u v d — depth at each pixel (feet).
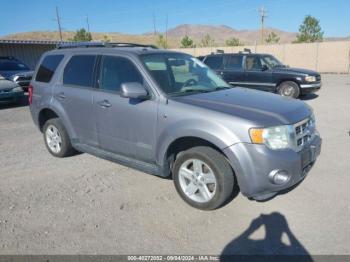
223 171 12.32
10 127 28.35
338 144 21.20
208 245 10.99
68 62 18.01
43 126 20.35
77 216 12.96
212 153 12.46
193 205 13.32
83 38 185.88
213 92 14.89
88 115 16.60
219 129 11.98
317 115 30.68
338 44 91.56
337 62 92.63
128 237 11.51
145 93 13.75
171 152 13.89
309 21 133.90
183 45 170.71
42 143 23.07
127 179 16.33
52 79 18.70
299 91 39.19
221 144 11.89
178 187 13.70
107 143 16.12
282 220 12.30
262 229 11.78
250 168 11.65
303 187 14.84
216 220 12.44
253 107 12.79
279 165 11.63
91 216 12.94
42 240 11.44
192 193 13.39
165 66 15.20
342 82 63.00
